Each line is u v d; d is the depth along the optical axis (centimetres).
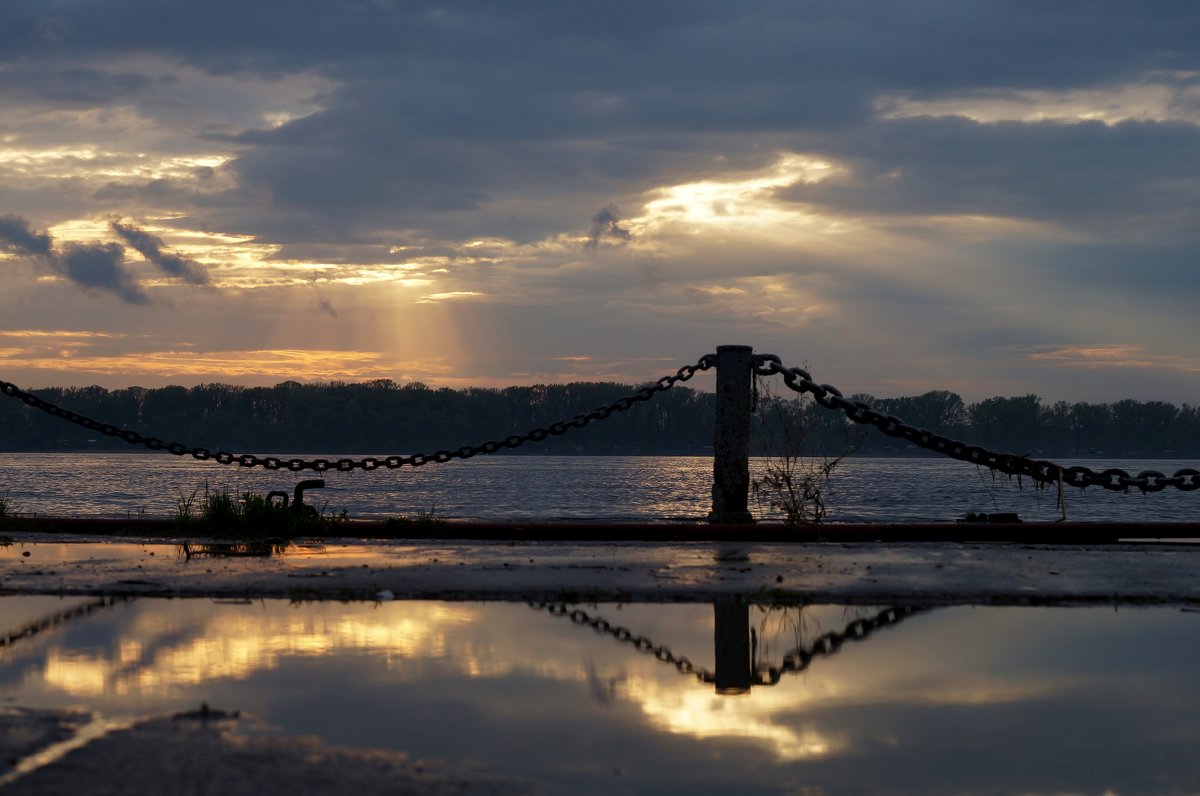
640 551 1122
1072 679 545
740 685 528
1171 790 376
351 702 477
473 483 6288
